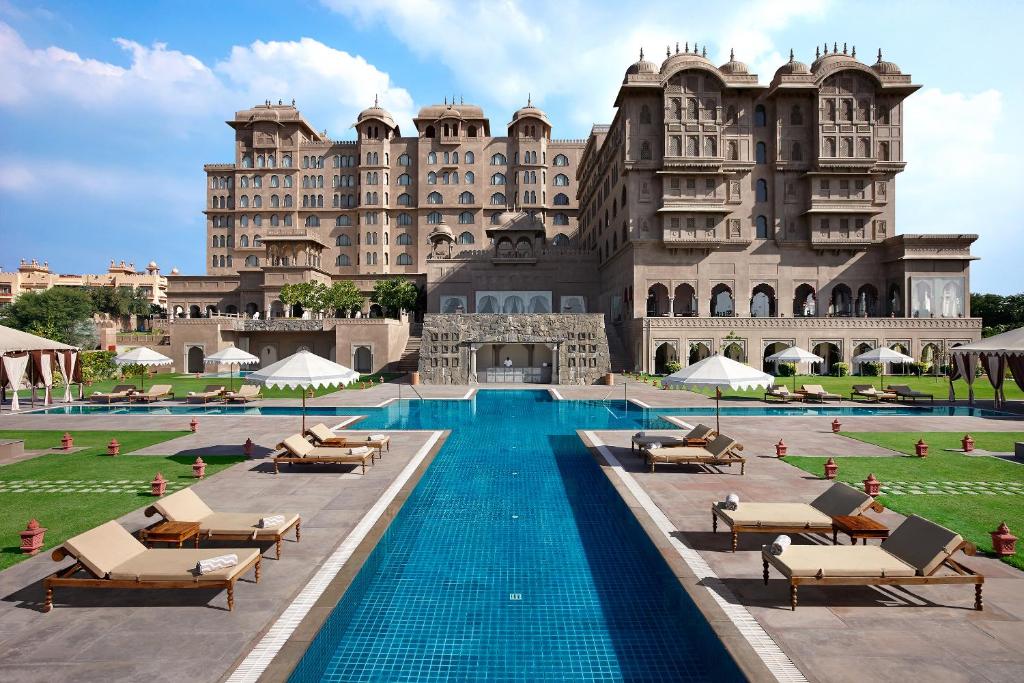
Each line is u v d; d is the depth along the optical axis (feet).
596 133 250.98
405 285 240.73
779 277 193.57
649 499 44.52
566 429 80.38
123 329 336.29
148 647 23.25
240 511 41.29
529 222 239.30
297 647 23.38
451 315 161.17
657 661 24.40
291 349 202.49
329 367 62.54
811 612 26.30
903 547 28.35
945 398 118.21
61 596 27.61
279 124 300.81
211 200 304.09
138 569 26.94
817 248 191.93
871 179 193.57
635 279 190.80
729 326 177.88
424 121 304.09
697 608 26.86
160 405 106.32
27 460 57.82
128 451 62.80
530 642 25.68
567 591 30.53
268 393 129.90
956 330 179.01
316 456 53.01
